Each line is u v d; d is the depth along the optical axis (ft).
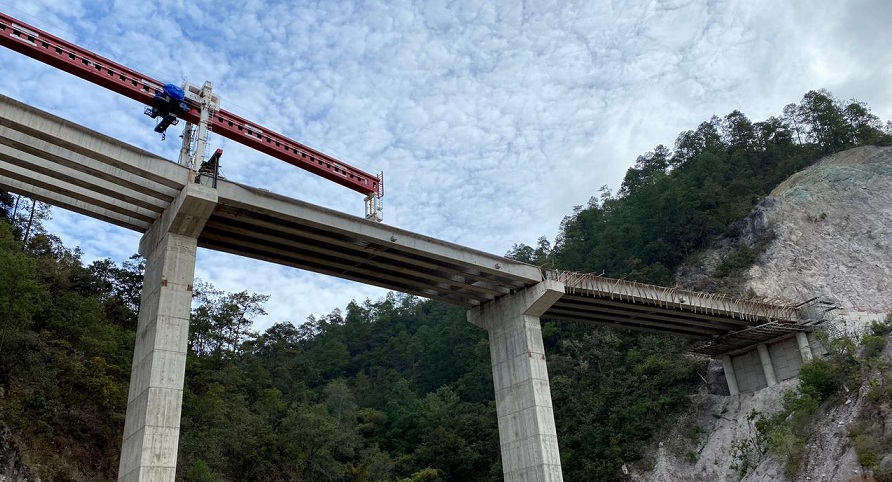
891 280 229.86
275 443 196.95
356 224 121.90
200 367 190.39
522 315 149.28
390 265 136.56
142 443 92.68
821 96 332.80
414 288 150.20
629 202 341.41
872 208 257.55
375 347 379.96
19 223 200.54
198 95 125.70
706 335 199.41
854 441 143.23
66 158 97.81
